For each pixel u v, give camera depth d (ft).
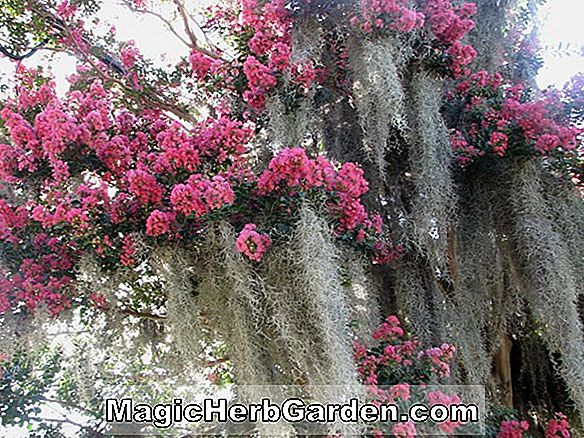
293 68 9.30
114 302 8.32
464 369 9.19
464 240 10.02
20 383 10.46
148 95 12.46
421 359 8.15
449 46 10.03
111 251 7.73
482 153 9.87
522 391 11.24
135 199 7.90
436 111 9.67
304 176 7.65
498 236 10.07
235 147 8.64
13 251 8.26
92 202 7.60
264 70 9.18
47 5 12.90
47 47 13.25
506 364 10.74
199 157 8.31
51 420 10.42
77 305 8.38
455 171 10.25
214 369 8.79
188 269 7.66
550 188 10.12
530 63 11.98
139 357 8.84
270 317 7.51
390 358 7.79
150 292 9.18
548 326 9.04
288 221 7.57
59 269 8.28
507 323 10.71
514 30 11.99
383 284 10.27
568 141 9.62
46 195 7.64
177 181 8.04
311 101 9.74
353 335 7.91
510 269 9.89
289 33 10.30
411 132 9.69
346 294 8.03
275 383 7.34
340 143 10.61
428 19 9.90
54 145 7.78
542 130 9.74
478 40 11.55
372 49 9.05
